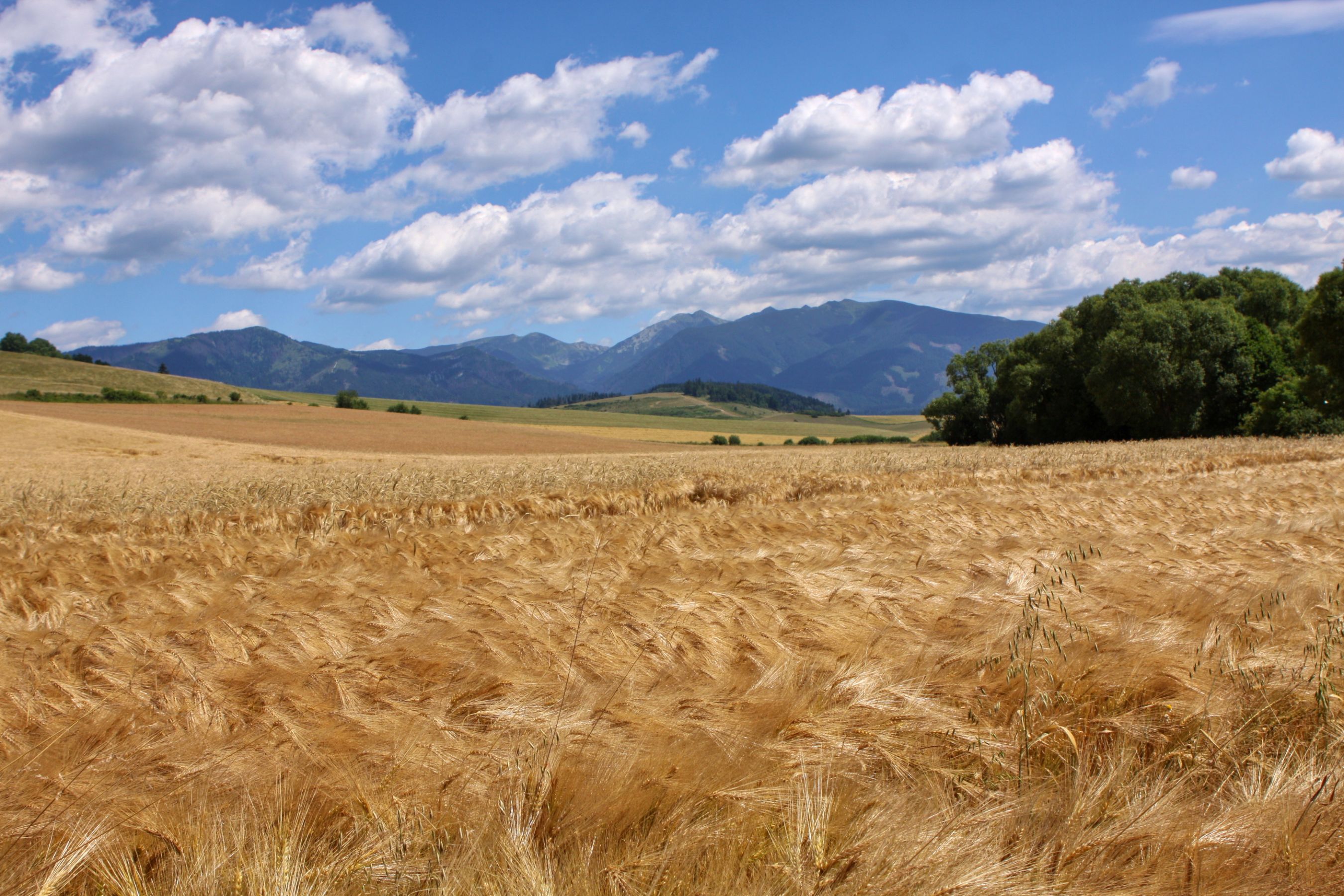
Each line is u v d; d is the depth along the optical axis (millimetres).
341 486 20219
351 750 3771
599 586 7324
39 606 7918
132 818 3205
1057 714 4207
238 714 4246
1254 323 59750
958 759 3816
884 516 12859
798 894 2779
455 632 5566
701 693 4387
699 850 3047
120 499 18812
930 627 5520
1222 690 4250
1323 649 4629
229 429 81688
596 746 3719
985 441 84062
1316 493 14562
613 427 150625
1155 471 24969
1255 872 2975
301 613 6258
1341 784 3410
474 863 2977
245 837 3094
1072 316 73688
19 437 51219
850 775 3518
